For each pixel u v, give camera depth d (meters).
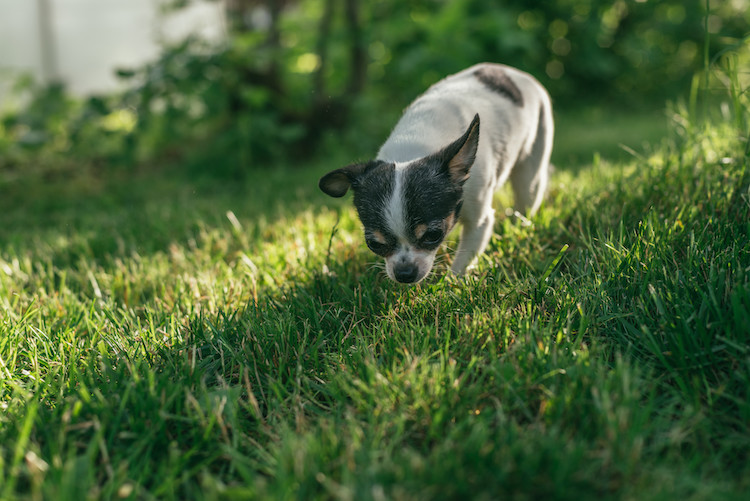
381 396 0.59
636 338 0.63
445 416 0.57
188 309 0.77
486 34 2.04
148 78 1.47
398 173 0.74
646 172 0.92
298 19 1.81
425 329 0.67
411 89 2.02
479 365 0.62
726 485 0.51
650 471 0.52
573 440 0.54
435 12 2.00
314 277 0.78
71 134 1.52
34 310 0.77
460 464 0.52
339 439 0.55
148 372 0.61
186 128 1.61
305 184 1.31
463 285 0.74
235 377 0.66
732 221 0.74
